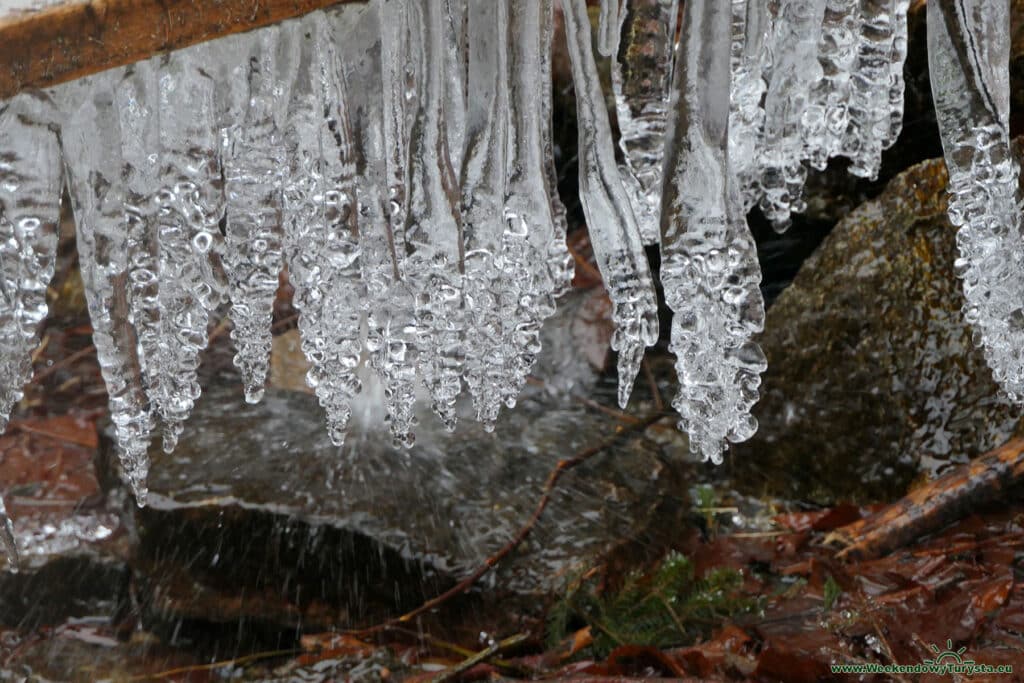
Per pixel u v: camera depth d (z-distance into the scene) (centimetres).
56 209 184
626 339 171
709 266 158
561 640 252
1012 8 242
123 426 187
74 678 274
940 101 175
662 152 167
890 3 185
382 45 170
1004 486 251
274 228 189
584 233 451
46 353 495
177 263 189
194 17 157
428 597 274
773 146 209
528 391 388
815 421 318
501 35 164
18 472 393
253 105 181
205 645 285
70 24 158
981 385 284
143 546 296
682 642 242
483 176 167
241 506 288
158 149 182
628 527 291
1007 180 175
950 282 296
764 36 194
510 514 291
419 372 184
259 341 192
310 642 274
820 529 292
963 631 215
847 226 327
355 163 180
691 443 164
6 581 310
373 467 315
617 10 165
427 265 171
